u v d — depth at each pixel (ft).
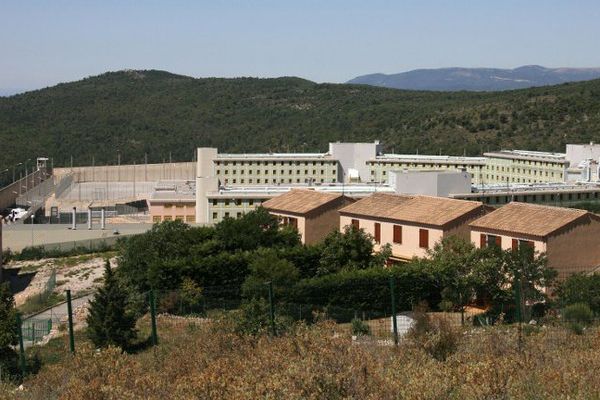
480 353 115.96
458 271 214.07
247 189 419.95
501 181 592.60
